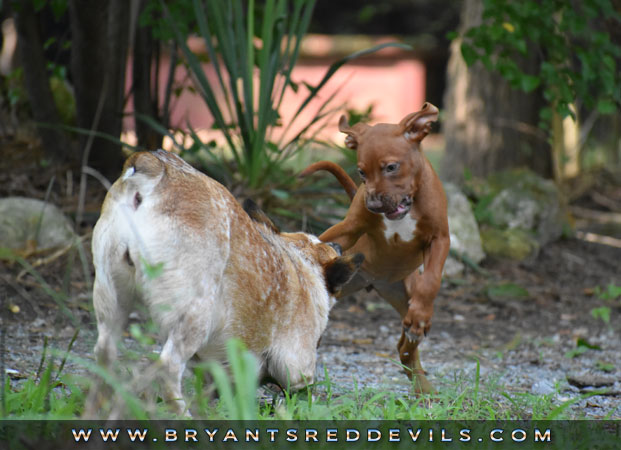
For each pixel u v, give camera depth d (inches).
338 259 249.8
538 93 643.5
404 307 290.0
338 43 1314.0
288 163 540.7
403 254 264.7
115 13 450.6
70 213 435.5
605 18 480.1
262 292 219.0
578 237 616.4
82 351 302.0
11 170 471.2
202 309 198.1
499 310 451.2
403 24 1514.5
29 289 371.2
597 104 472.7
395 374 313.1
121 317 200.5
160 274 188.4
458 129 660.7
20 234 398.9
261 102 426.6
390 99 1331.2
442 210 255.0
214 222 201.9
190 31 532.1
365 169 241.4
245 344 220.7
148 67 498.9
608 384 308.0
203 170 472.7
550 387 302.2
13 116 515.8
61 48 510.6
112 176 479.8
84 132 429.4
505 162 647.1
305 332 238.8
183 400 197.0
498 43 461.7
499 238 544.7
